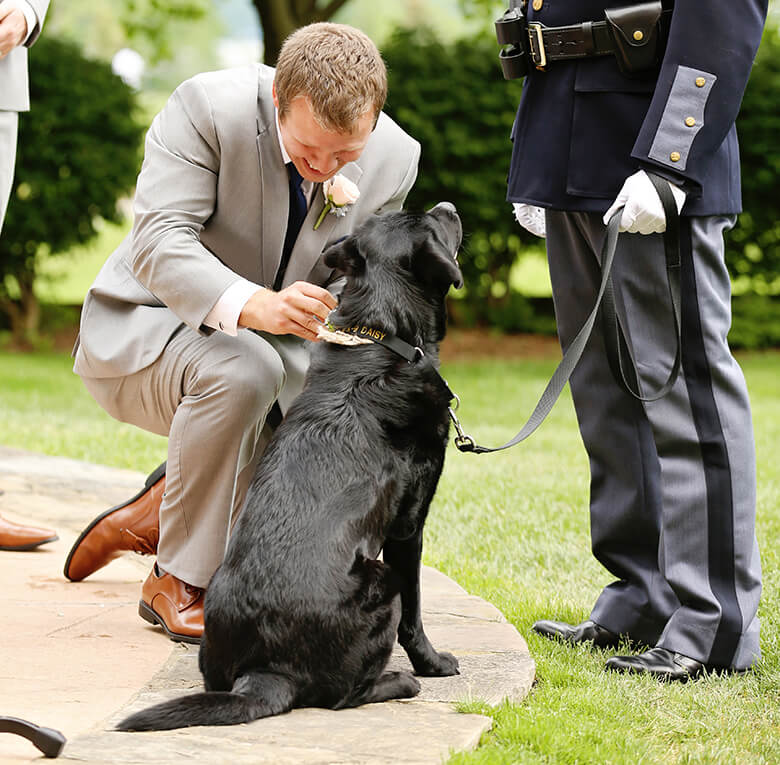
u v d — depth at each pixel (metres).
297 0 16.00
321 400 3.64
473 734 3.22
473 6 17.02
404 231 3.87
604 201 4.00
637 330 4.08
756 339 17.31
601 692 3.77
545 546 6.06
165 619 4.20
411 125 15.76
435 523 6.61
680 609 4.12
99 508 6.25
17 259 16.42
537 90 4.17
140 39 31.16
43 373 14.16
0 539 5.39
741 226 16.75
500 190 16.22
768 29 16.70
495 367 15.70
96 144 15.93
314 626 3.27
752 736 3.48
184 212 4.06
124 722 3.04
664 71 3.79
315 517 3.38
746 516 4.06
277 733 3.16
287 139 3.80
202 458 4.12
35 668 3.84
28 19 5.10
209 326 3.95
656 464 4.41
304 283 3.77
